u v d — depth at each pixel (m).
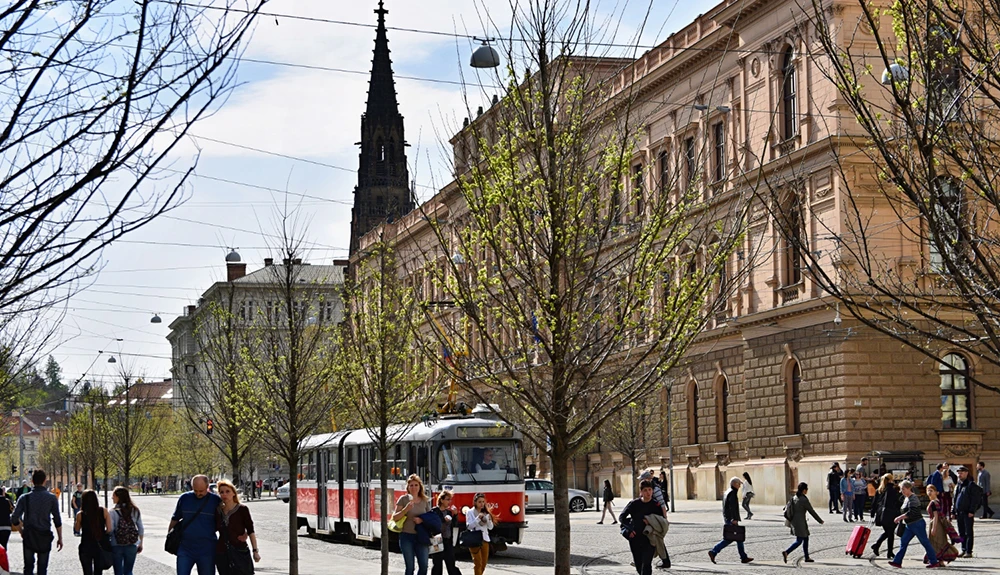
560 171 17.94
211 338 40.84
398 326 31.34
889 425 51.62
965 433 51.62
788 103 54.66
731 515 32.19
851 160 49.06
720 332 61.22
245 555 19.08
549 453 17.70
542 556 36.50
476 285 18.56
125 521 22.28
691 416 65.75
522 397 18.25
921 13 12.62
